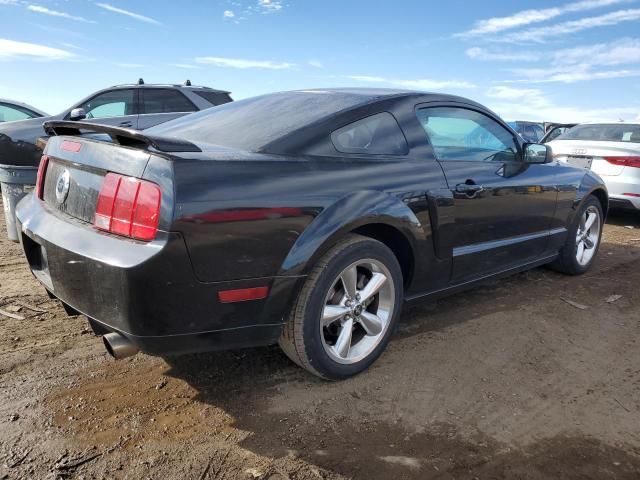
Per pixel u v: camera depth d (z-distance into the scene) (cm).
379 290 289
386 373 292
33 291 394
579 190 454
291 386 274
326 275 255
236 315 232
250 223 226
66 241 229
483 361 312
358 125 289
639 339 353
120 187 218
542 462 221
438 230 311
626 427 250
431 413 255
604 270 517
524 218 387
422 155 312
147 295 208
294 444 227
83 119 672
